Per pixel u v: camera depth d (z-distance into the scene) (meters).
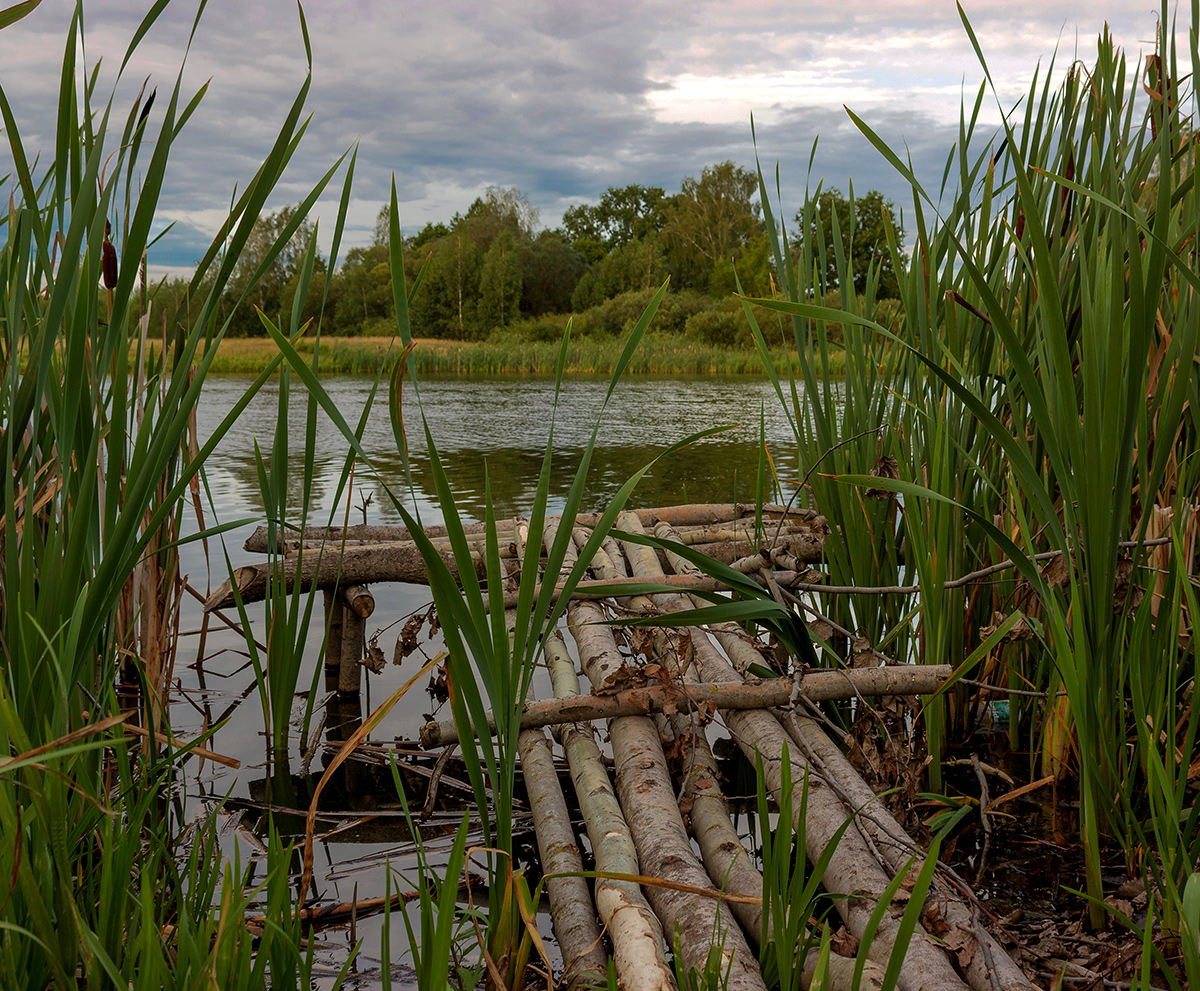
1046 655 2.63
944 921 1.57
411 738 2.92
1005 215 2.47
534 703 2.32
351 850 2.22
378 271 51.97
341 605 3.39
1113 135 2.12
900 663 2.53
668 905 1.66
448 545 3.60
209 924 1.19
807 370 3.04
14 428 1.36
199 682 3.31
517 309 51.00
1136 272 1.65
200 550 4.76
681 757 2.22
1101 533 1.83
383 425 11.23
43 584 1.39
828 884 1.82
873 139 1.86
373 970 1.72
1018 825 2.32
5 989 1.10
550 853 1.92
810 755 2.12
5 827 1.03
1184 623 2.19
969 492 2.72
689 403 14.96
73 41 1.33
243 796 2.50
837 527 3.06
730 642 2.92
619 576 3.21
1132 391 1.74
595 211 78.94
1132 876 1.95
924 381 2.73
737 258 49.78
